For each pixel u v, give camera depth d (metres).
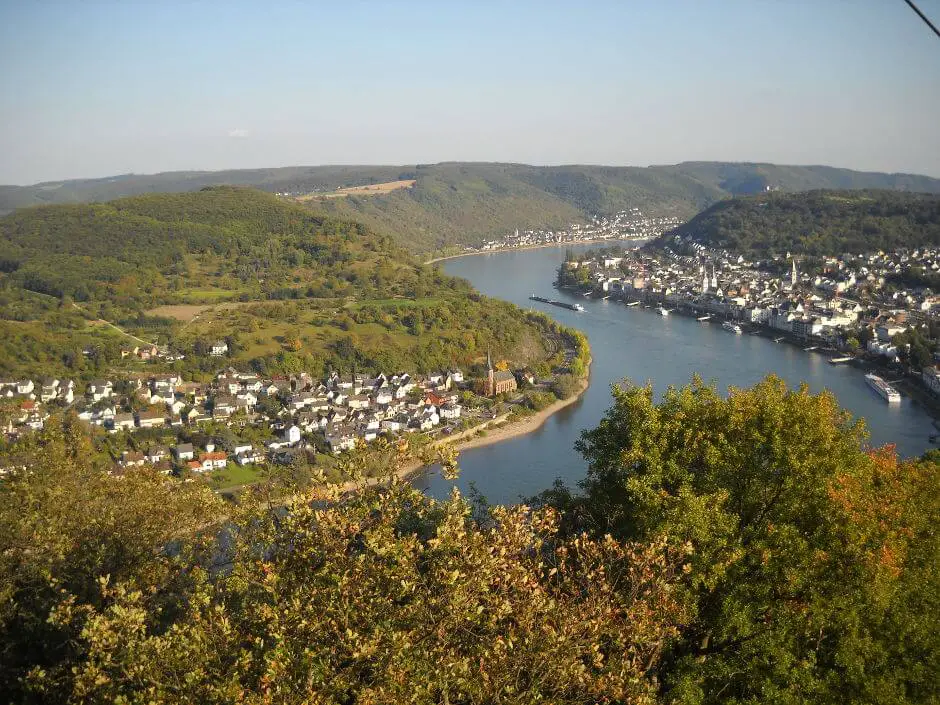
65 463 42.59
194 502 37.00
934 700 25.11
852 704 25.08
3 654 29.25
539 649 20.64
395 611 20.86
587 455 39.16
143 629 21.80
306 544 23.19
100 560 31.42
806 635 27.30
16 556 31.42
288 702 18.42
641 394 37.72
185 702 19.45
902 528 28.86
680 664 25.92
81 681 20.72
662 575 24.94
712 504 29.92
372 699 18.16
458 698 20.08
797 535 29.16
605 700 21.36
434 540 22.03
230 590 25.06
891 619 27.12
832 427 34.28
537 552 26.30
